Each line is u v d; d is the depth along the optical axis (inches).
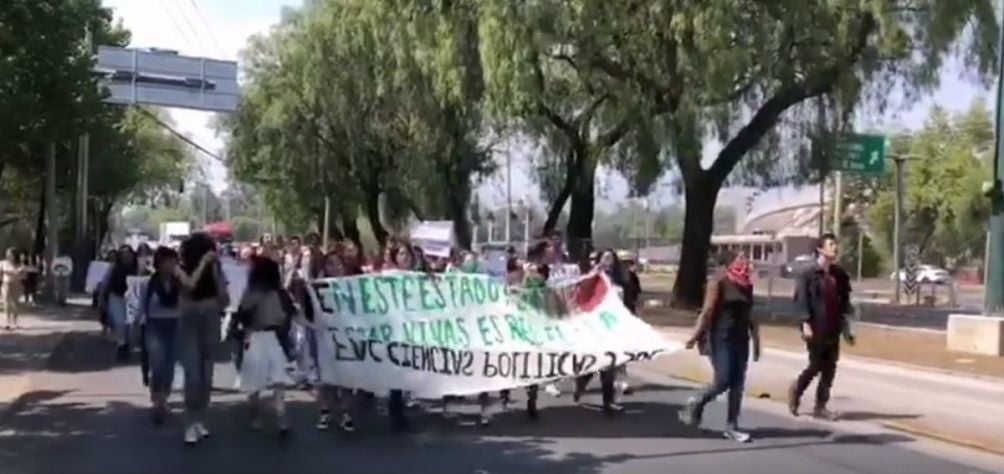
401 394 486.0
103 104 1235.2
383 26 1398.9
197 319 442.3
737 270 468.4
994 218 894.4
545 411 539.5
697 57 1177.4
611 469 398.0
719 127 1338.6
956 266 3125.0
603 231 4539.9
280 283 463.2
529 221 2193.7
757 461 416.8
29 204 2391.7
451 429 485.1
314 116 2135.8
